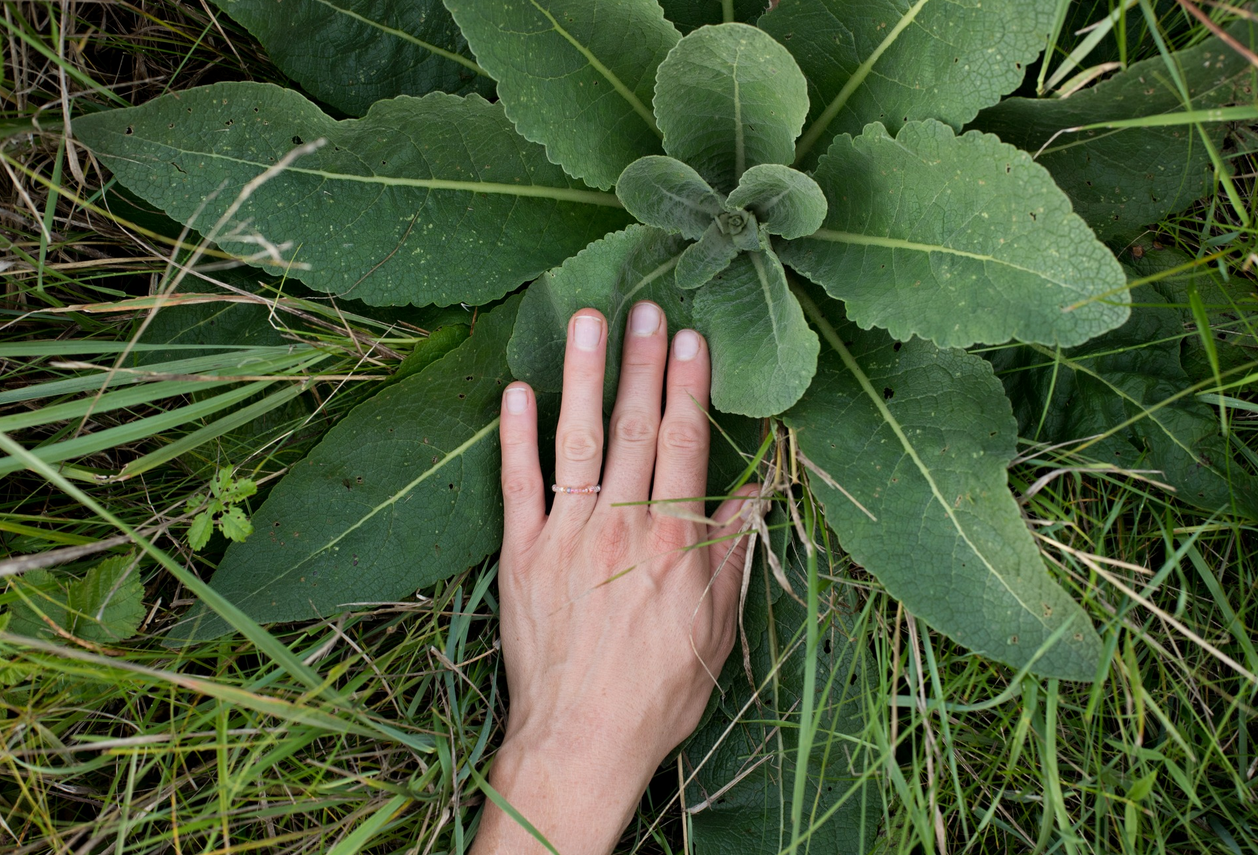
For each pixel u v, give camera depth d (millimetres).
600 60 534
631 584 564
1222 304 562
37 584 551
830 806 588
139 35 588
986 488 522
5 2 527
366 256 558
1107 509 573
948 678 579
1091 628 506
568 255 579
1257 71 491
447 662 577
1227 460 535
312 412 595
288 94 536
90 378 547
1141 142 526
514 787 551
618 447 570
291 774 553
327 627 585
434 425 567
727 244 573
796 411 556
